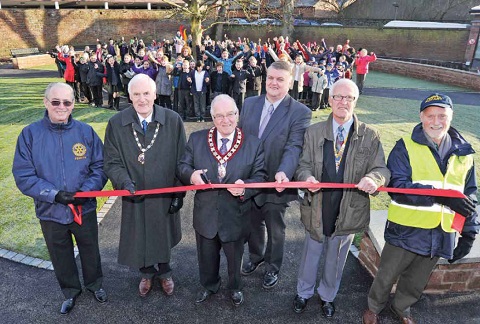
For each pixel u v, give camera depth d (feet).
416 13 109.29
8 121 33.14
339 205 10.02
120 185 9.95
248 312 11.25
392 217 9.57
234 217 10.40
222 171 10.11
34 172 9.70
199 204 10.43
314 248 10.69
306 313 11.24
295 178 10.41
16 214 16.89
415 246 9.28
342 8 123.34
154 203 10.61
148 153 10.30
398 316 10.98
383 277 10.05
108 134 10.35
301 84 39.45
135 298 11.77
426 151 9.13
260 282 12.58
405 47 89.40
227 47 64.85
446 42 83.87
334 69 40.70
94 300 11.62
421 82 63.67
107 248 14.47
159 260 11.03
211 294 11.88
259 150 10.46
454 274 11.70
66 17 94.58
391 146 26.84
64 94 9.42
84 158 10.11
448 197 8.83
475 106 44.29
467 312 11.27
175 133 10.70
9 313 11.10
